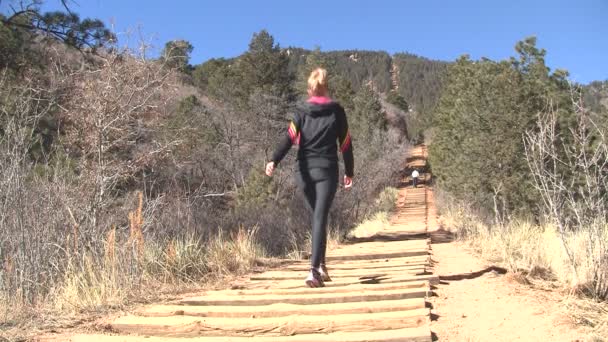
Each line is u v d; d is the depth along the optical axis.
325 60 58.78
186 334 4.57
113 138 8.72
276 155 5.36
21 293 5.60
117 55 9.02
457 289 5.74
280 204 16.12
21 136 6.46
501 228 9.35
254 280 7.32
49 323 4.92
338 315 4.78
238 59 50.00
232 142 27.25
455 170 17.77
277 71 48.06
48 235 6.34
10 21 15.12
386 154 33.91
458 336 4.13
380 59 176.62
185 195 10.59
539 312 4.57
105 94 8.31
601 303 4.85
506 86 14.02
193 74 60.28
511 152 13.51
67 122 8.85
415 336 4.02
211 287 6.86
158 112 9.52
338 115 5.38
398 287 5.74
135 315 5.17
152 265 6.95
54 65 11.27
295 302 5.32
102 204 7.50
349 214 17.56
